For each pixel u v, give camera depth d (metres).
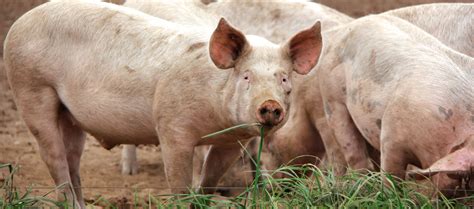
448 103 22.62
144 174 32.44
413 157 23.41
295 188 22.69
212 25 28.39
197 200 21.52
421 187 22.59
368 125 24.72
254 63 21.53
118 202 27.02
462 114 22.59
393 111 23.30
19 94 25.31
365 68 24.80
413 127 22.84
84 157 34.03
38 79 24.97
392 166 23.66
